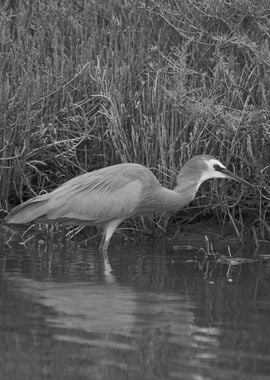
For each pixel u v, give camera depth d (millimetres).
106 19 15328
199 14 14594
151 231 13547
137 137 13555
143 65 14219
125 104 13859
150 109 13672
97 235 13430
